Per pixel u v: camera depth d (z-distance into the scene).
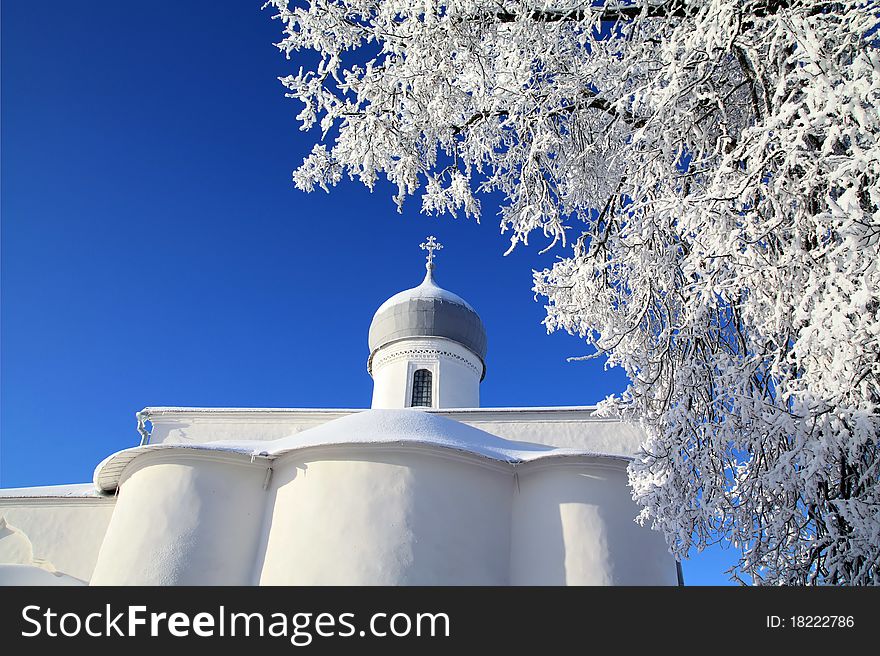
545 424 15.77
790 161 4.46
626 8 6.45
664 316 6.93
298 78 6.61
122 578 10.26
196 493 11.05
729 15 4.68
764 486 5.75
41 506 13.49
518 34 6.59
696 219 4.93
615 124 6.81
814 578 5.73
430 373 19.94
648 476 5.65
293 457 11.04
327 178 7.07
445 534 10.05
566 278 6.91
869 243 3.86
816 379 4.55
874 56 3.87
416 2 6.44
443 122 7.25
